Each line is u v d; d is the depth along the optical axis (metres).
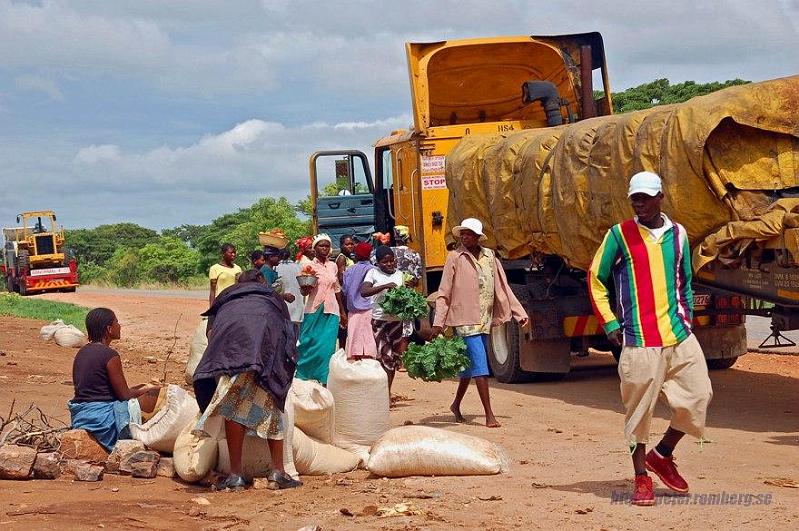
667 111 10.20
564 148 11.83
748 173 9.62
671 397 6.70
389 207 18.47
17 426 8.70
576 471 8.09
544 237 12.65
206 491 7.68
